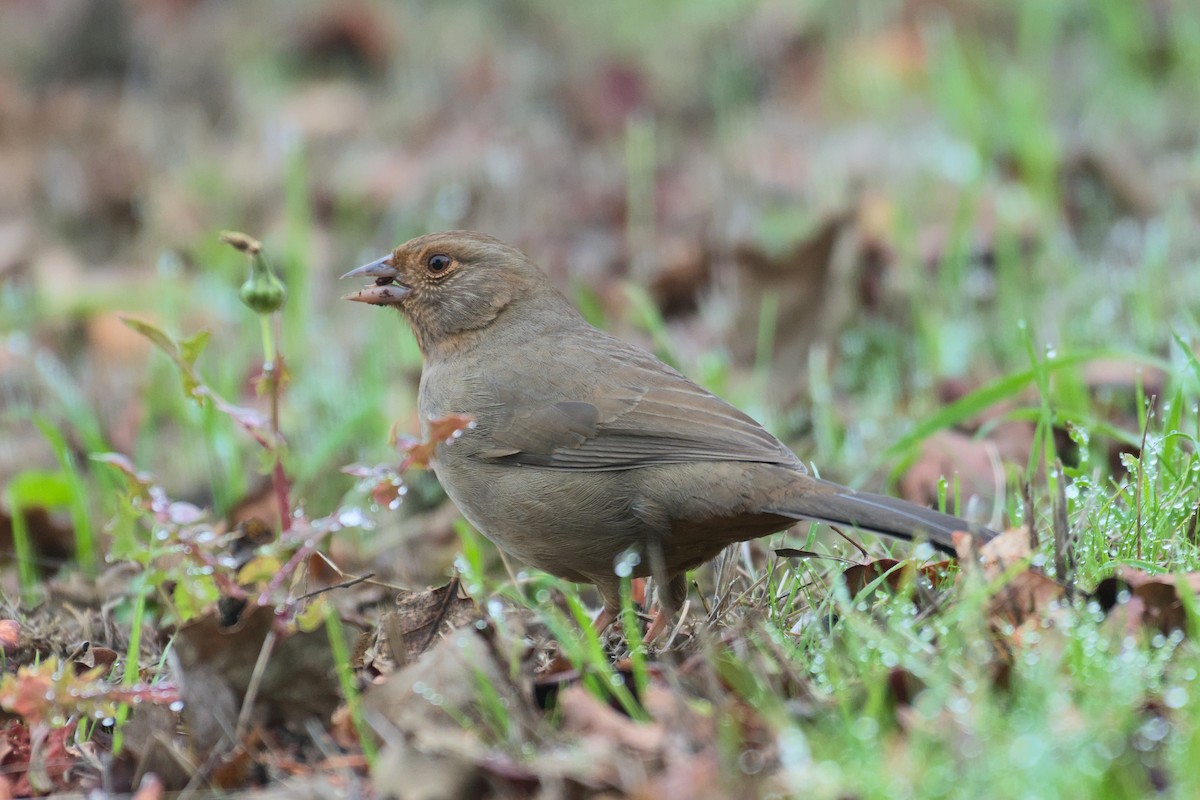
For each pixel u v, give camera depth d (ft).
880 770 19.12
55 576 36.86
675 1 74.90
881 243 46.98
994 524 31.50
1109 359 38.75
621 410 29.68
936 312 43.93
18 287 54.24
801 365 44.19
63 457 36.35
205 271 55.01
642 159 59.36
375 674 25.46
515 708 22.00
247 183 61.46
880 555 29.17
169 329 44.78
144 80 73.77
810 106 65.21
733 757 20.29
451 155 61.93
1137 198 50.49
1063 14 66.85
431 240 33.24
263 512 37.78
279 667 23.07
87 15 74.59
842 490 27.17
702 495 28.37
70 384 45.21
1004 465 35.27
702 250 50.26
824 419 38.63
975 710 20.12
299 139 57.21
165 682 25.22
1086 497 27.71
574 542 29.94
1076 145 54.13
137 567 32.45
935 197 51.21
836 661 22.72
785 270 45.29
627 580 27.63
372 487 24.29
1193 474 28.40
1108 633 22.61
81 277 54.44
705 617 28.40
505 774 20.48
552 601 31.37
